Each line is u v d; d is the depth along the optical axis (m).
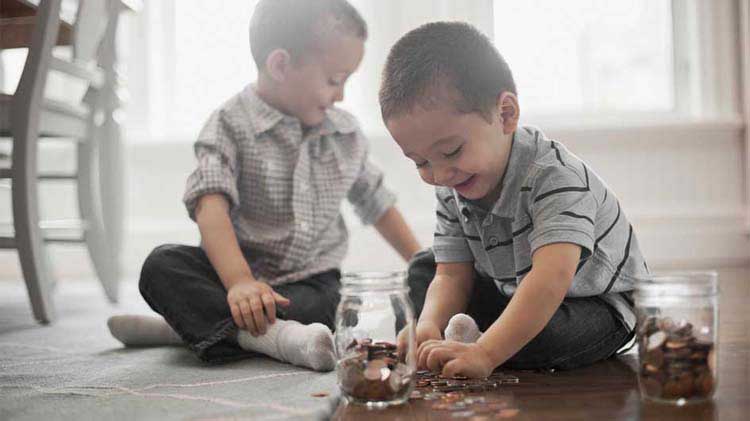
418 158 0.94
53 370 1.06
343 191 1.43
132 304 2.02
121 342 1.28
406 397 0.79
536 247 0.92
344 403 0.81
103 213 2.11
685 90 2.80
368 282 0.79
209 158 1.30
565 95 2.89
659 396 0.76
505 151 0.96
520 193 0.97
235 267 1.17
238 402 0.81
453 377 0.86
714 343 0.76
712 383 0.76
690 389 0.75
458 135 0.90
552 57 2.89
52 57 1.72
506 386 0.88
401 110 0.90
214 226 1.22
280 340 1.05
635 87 2.86
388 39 2.83
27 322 1.66
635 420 0.70
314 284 1.32
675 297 0.75
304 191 1.36
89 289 2.44
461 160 0.92
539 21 2.89
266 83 1.37
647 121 2.68
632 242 1.06
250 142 1.35
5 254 3.03
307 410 0.76
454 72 0.89
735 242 2.60
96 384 0.95
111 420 0.76
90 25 1.91
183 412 0.78
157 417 0.76
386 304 0.79
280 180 1.36
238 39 3.09
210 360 1.08
